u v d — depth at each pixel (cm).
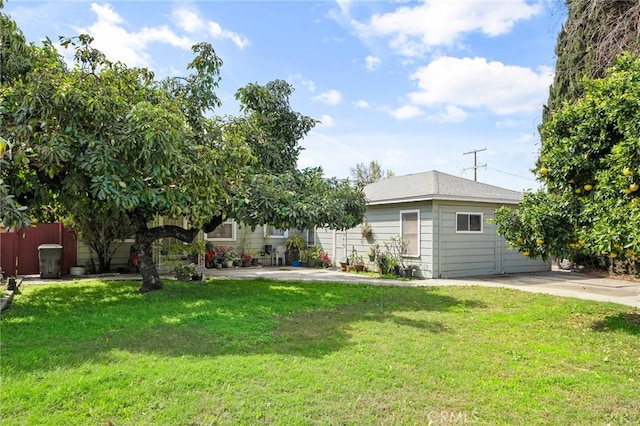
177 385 338
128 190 626
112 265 1247
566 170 570
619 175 491
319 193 924
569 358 430
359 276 1214
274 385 343
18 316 592
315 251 1555
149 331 512
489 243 1275
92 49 749
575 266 1375
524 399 328
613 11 786
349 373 374
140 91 752
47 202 717
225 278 1115
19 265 1133
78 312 621
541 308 696
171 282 986
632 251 473
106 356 409
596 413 306
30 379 345
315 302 735
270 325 552
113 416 287
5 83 655
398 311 665
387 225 1319
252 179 820
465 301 761
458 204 1210
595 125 551
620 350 462
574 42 1023
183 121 707
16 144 598
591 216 546
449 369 390
